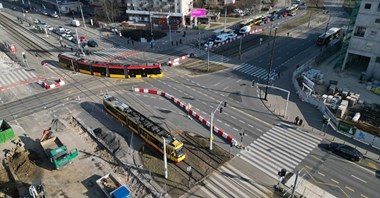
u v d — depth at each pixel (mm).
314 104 49094
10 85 56344
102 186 31844
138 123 39375
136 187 32531
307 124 44031
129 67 57969
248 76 59938
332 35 80500
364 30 56938
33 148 38625
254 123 44312
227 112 47094
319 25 97875
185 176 34062
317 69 63594
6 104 49906
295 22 101875
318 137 41094
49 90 54500
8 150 38125
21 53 72562
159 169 35031
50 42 81125
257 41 81312
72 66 62156
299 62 66750
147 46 78062
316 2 129000
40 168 35125
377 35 55438
